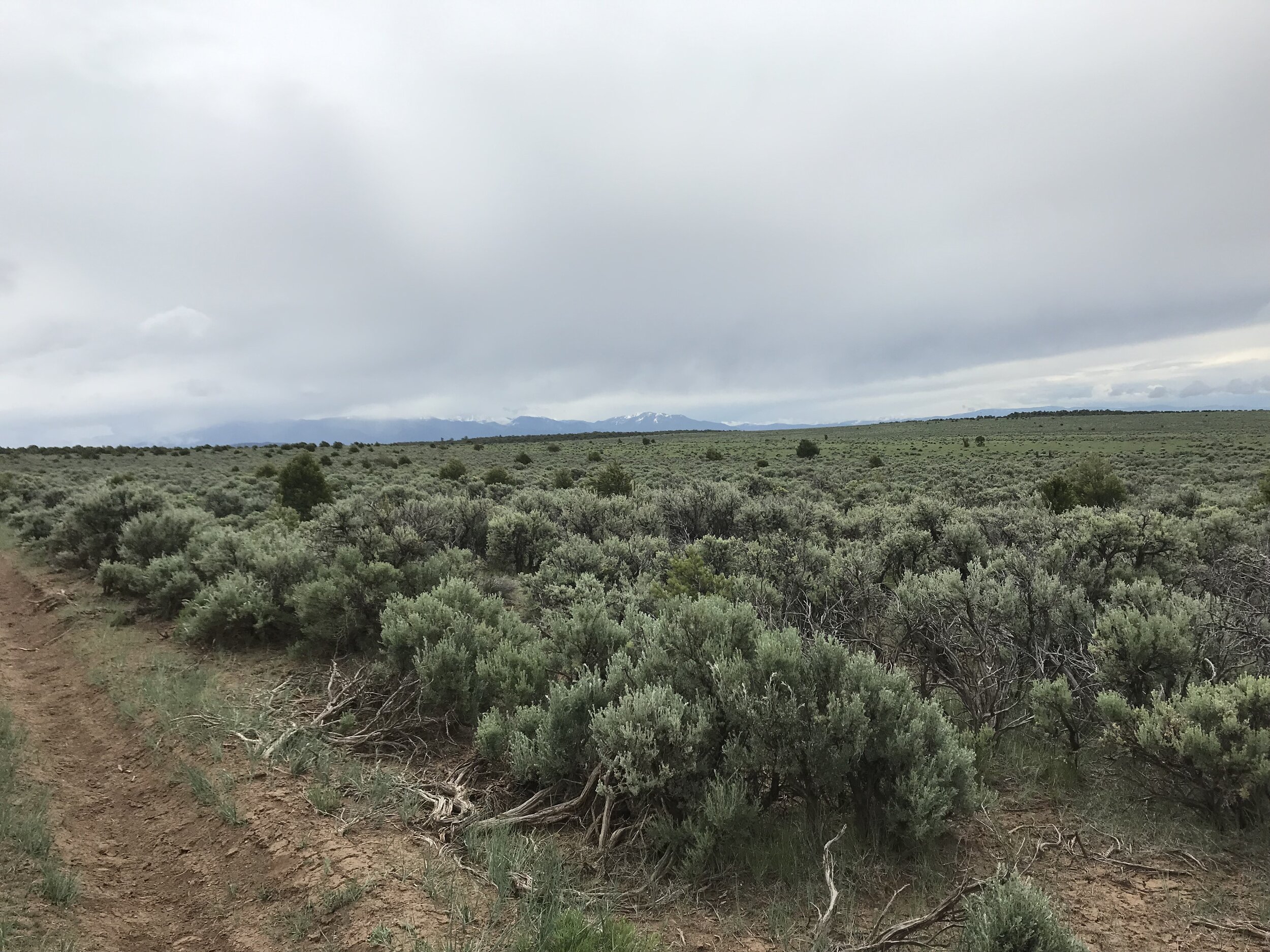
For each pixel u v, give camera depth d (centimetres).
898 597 736
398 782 530
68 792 533
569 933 333
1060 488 1969
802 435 12862
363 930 355
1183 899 390
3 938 347
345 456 7575
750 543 1159
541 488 3469
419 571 1000
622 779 450
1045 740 576
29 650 925
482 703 654
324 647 873
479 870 412
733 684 485
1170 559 999
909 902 391
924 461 5541
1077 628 675
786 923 371
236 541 1153
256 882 411
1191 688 486
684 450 7981
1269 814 445
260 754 570
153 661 829
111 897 408
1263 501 1809
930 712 476
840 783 446
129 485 1627
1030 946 314
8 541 1927
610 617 825
